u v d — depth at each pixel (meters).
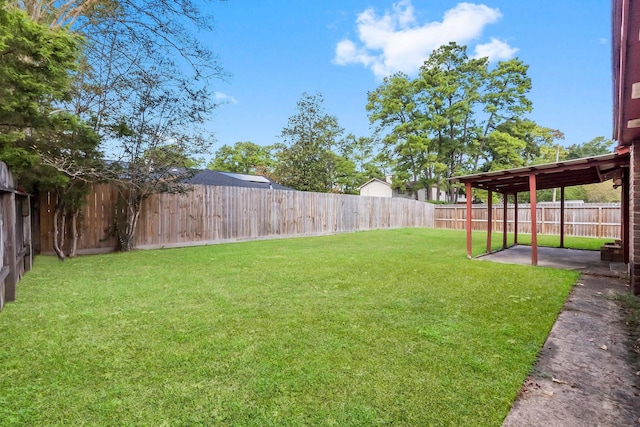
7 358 2.56
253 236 12.11
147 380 2.28
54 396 2.08
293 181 27.08
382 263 6.98
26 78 5.09
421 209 20.88
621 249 7.68
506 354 2.75
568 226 15.16
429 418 1.92
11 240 4.04
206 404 2.02
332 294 4.48
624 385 2.34
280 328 3.23
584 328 3.43
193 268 6.25
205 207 10.72
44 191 7.64
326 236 13.72
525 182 8.97
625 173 7.45
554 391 2.25
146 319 3.44
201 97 8.88
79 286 4.78
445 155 27.58
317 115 28.06
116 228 8.72
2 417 1.87
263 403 2.04
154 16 8.15
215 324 3.32
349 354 2.69
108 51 7.78
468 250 7.98
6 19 4.75
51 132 6.30
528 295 4.59
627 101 3.54
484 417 1.95
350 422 1.88
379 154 28.95
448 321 3.48
